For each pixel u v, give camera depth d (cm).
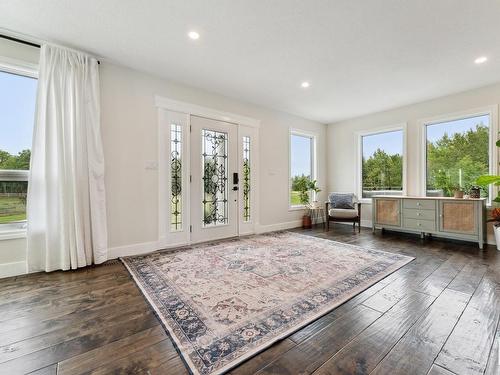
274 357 122
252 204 432
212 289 201
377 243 359
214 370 113
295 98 406
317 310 167
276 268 250
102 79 286
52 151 245
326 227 480
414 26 221
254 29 227
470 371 112
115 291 199
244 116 419
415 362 118
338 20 214
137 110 310
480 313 162
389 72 313
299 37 239
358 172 521
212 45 254
